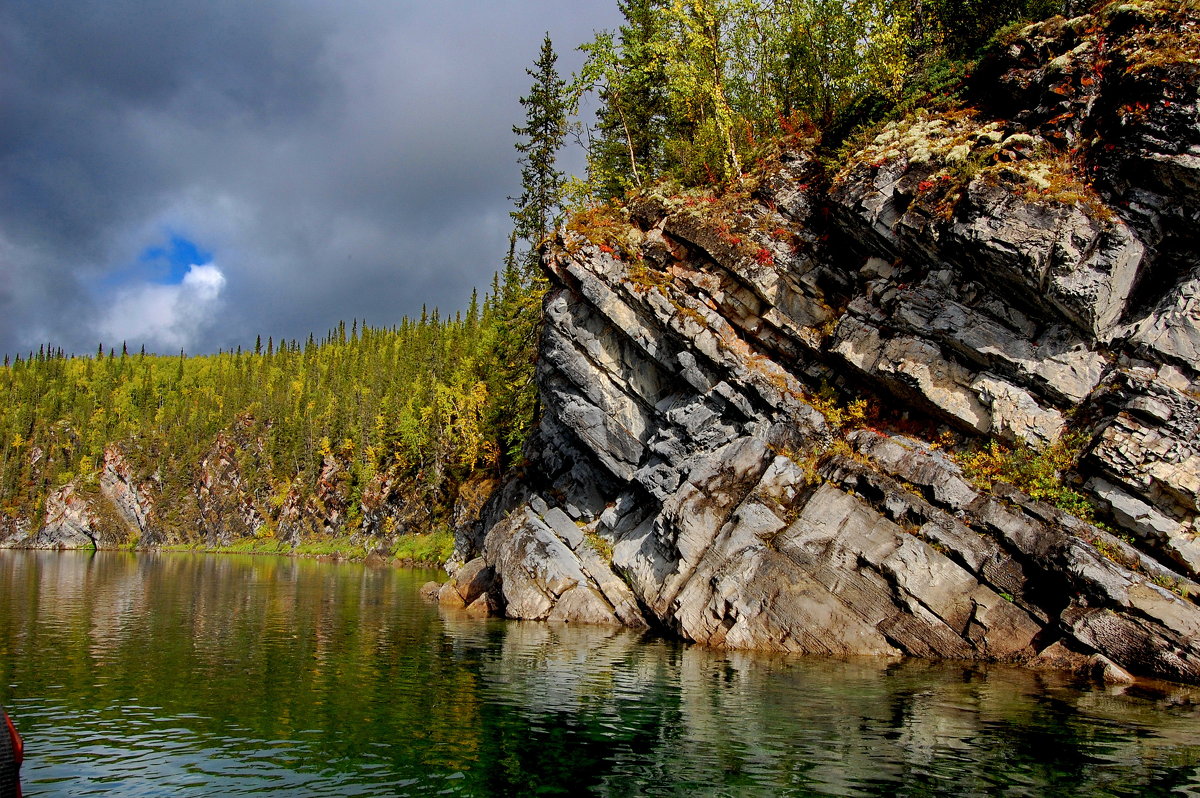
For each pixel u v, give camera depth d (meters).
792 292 28.02
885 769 11.20
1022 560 19.94
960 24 29.53
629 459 30.59
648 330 29.95
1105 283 20.72
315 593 41.66
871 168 25.62
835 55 33.06
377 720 14.23
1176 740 12.54
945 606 20.31
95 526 136.50
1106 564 18.52
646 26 40.84
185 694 16.47
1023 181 21.98
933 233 23.33
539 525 31.30
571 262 31.16
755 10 33.81
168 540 133.62
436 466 75.69
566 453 33.62
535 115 47.34
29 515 141.00
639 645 22.80
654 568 26.66
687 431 28.23
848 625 21.09
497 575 31.86
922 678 17.58
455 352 97.12
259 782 11.02
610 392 31.19
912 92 28.17
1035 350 22.19
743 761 11.68
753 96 37.22
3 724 5.50
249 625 27.86
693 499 25.77
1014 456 21.70
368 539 93.81
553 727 13.67
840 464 23.55
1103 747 12.17
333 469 114.44
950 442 23.53
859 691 16.23
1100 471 20.06
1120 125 21.45
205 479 138.62
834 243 27.80
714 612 22.88
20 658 20.98
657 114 42.19
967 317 23.27
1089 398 21.22
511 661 20.11
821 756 11.84
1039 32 24.61
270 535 119.31
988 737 12.77
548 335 32.31
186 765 11.79
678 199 31.50
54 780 11.17
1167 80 20.77
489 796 10.39
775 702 15.32
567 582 28.94
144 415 171.00
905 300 24.56
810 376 27.41
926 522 21.28
